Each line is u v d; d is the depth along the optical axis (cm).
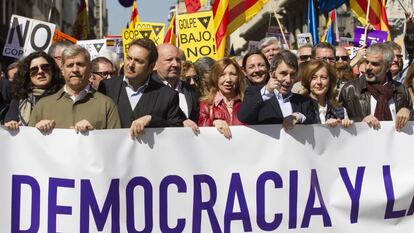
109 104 523
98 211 502
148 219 508
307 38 1311
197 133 513
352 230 540
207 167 516
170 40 1228
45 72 572
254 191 523
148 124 520
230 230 520
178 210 512
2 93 672
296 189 529
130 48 541
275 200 525
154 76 652
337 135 535
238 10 1068
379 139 543
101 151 501
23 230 502
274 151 524
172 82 648
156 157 508
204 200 516
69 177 501
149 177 507
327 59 787
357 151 539
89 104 520
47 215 502
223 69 600
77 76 514
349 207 538
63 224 502
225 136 517
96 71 734
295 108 559
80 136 500
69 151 500
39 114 522
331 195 535
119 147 503
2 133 500
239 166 520
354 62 945
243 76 609
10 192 501
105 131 500
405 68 924
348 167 538
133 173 505
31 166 501
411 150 548
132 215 506
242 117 542
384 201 544
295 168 527
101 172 501
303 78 607
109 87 552
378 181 544
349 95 628
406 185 547
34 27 1052
